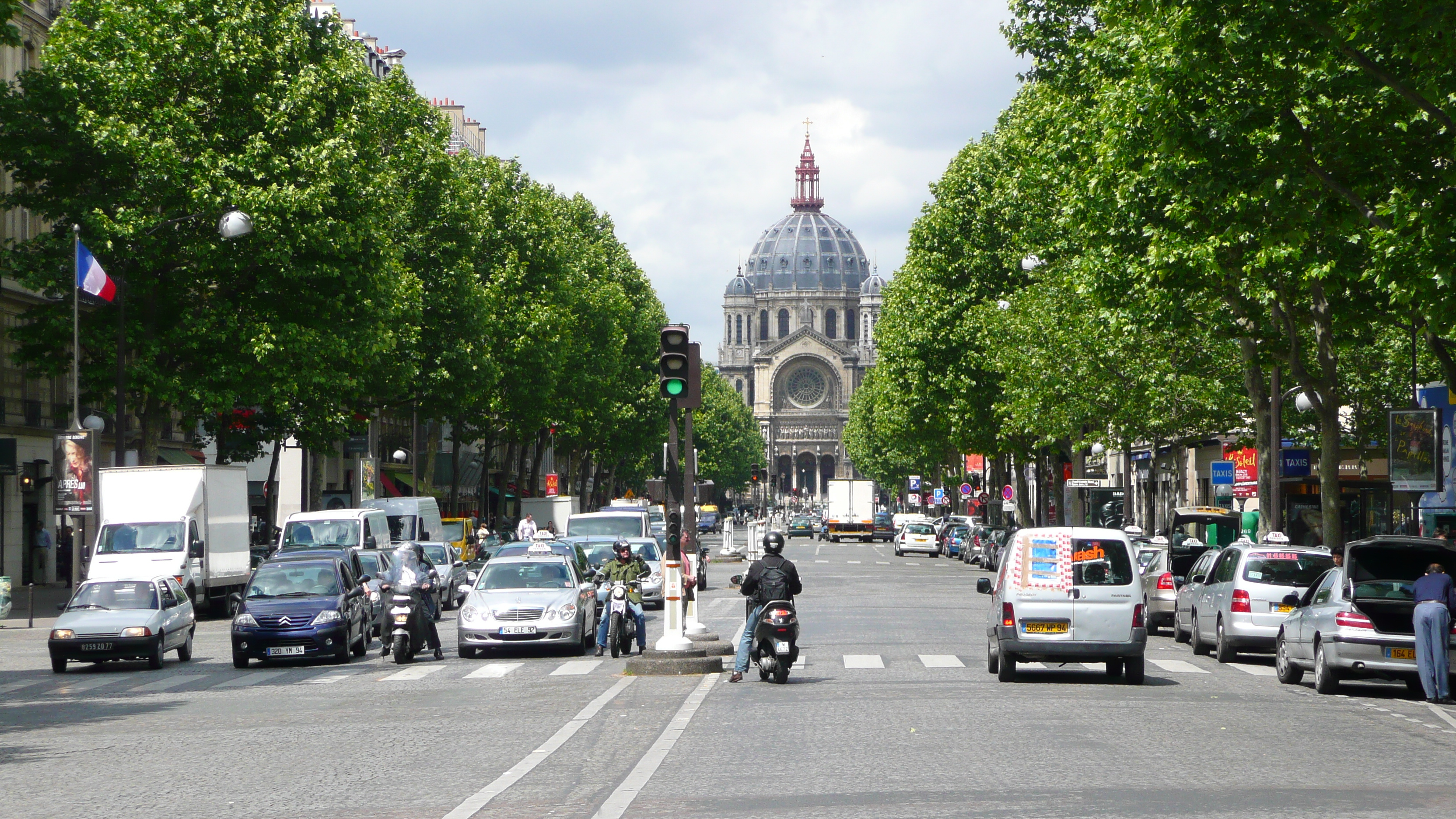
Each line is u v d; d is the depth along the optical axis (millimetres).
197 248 39750
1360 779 12297
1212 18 18188
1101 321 34781
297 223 40625
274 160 40469
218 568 38562
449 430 92125
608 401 82000
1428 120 19391
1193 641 27328
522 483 79438
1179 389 43594
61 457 37062
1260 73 18844
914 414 67375
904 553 88125
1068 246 41531
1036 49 37562
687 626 25172
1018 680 21406
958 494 118625
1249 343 34906
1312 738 15031
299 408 45000
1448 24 16062
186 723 17625
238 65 41188
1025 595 20625
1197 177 20078
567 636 26500
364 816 10898
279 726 16984
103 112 40094
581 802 11258
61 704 20328
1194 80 19484
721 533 144500
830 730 15484
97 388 41344
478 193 65250
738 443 172250
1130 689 20156
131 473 37375
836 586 51406
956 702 18219
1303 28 17625
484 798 11531
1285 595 24438
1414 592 19562
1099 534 20828
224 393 40781
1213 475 47344
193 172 39875
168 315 41906
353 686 22172
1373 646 19500
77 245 37375
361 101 44219
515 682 22000
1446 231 18016
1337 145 19844
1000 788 11711
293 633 25969
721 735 15125
